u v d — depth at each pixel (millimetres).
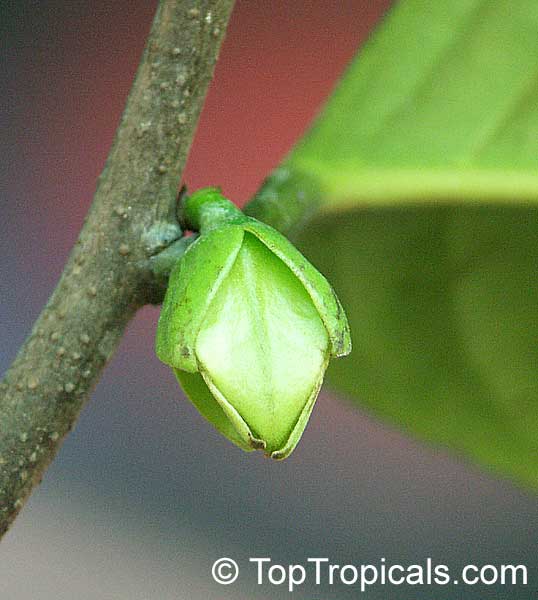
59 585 370
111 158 166
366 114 187
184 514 401
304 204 181
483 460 210
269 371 156
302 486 403
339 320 157
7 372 165
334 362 208
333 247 199
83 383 165
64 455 407
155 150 165
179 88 164
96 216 165
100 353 166
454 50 190
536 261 201
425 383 208
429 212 197
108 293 165
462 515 393
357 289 203
